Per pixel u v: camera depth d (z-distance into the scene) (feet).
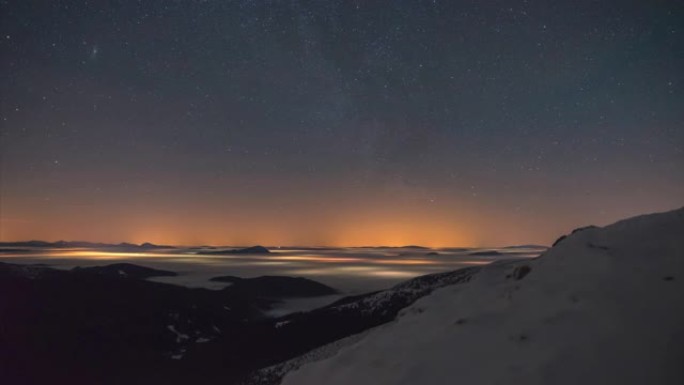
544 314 16.85
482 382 14.47
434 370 15.96
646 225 21.18
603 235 21.39
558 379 13.50
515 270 22.45
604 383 13.00
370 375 17.15
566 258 20.27
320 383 18.16
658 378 12.74
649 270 17.29
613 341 14.33
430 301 23.88
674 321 14.38
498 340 16.35
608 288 16.99
